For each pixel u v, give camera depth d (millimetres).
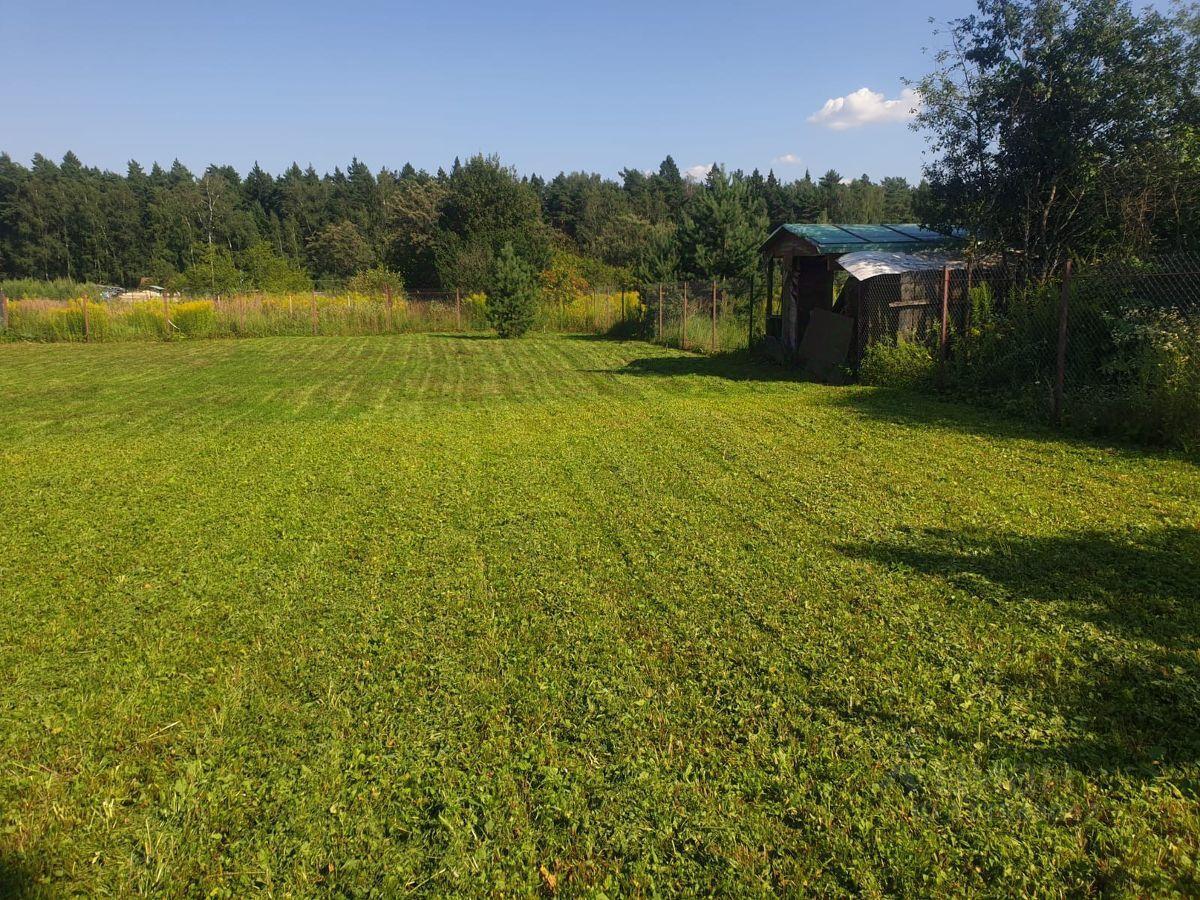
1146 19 10984
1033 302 10414
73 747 3166
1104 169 11344
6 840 2627
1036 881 2275
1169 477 6457
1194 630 3725
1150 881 2252
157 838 2600
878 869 2365
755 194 60344
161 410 11977
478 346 22391
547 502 6457
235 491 7160
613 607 4293
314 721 3279
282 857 2512
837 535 5324
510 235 37438
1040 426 8656
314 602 4535
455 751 3033
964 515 5637
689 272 28328
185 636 4137
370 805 2742
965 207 12570
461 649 3875
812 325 14867
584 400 12281
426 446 9039
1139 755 2818
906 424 9117
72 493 7191
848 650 3693
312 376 16000
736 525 5652
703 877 2367
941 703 3205
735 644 3795
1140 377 8234
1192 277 9008
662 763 2906
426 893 2350
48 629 4277
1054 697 3209
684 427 9617
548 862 2461
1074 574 4457
